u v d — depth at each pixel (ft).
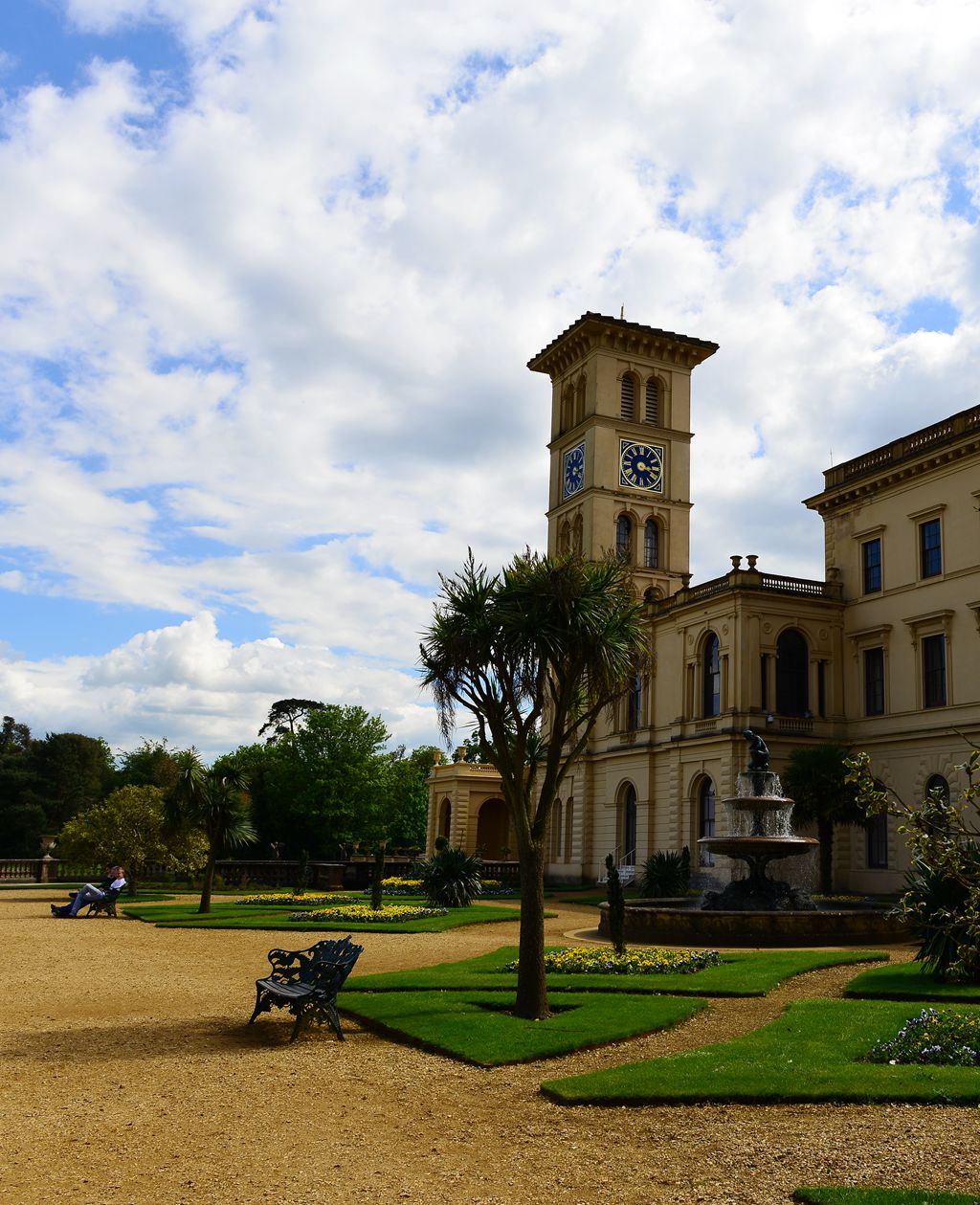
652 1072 39.47
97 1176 29.35
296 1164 30.50
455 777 264.72
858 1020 49.47
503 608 59.00
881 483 169.58
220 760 130.21
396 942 93.50
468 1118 35.24
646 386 236.22
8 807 303.68
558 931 106.11
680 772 182.29
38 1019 54.49
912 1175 28.50
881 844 160.25
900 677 163.84
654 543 229.45
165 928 106.11
